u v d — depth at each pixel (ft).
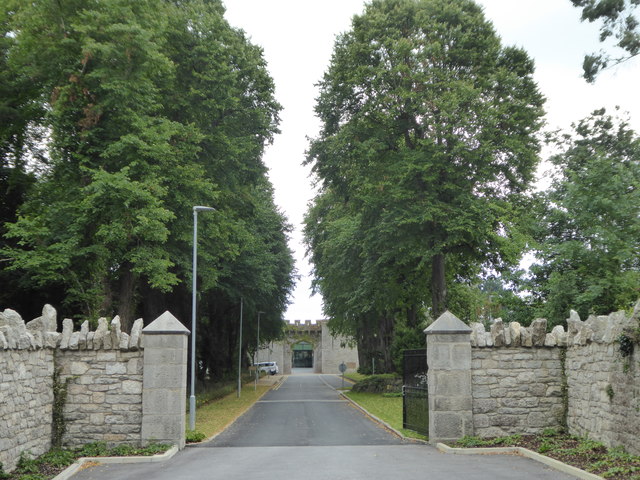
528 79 104.32
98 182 71.61
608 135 119.44
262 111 106.93
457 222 94.73
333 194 139.23
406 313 137.18
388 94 100.73
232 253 100.32
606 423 39.65
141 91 78.84
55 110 75.56
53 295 92.38
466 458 41.68
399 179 98.22
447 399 49.11
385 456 43.68
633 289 72.18
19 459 38.63
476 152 94.73
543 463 38.58
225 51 95.09
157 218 76.33
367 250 108.78
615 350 38.06
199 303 125.90
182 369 49.34
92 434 47.85
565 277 76.79
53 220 80.23
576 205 79.25
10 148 93.30
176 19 89.10
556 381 49.93
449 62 101.96
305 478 34.35
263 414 89.40
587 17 65.36
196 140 87.51
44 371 45.34
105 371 48.62
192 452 47.75
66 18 78.18
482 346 50.16
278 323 187.11
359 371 191.11
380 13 103.24
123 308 86.02
